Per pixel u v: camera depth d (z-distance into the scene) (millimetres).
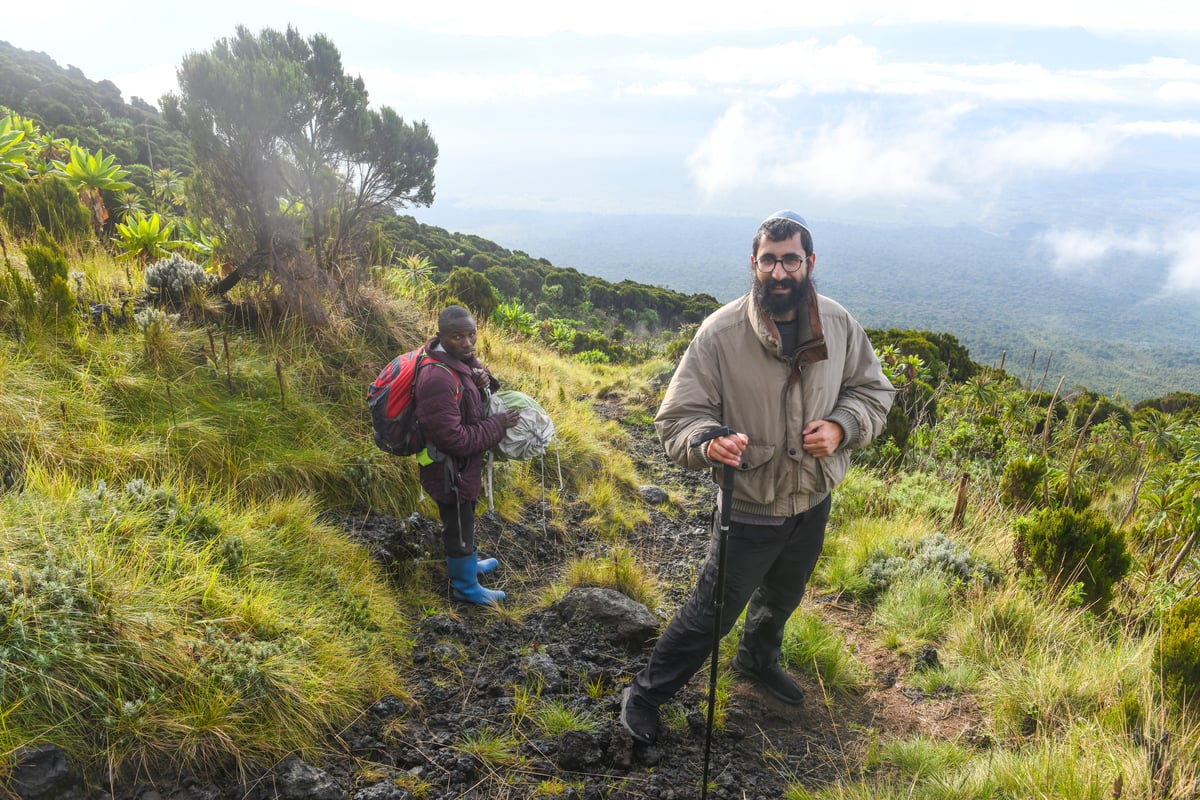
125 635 2258
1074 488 6125
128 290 4930
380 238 6379
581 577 4031
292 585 3082
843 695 3434
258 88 4398
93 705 2090
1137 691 3188
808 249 2377
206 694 2264
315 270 5078
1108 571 4254
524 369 7523
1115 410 14086
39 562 2389
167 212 8078
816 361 2434
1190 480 5445
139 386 3891
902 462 7328
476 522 4480
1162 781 2484
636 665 3330
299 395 4473
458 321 3240
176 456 3592
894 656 3795
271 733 2320
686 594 4285
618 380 9484
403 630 3254
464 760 2496
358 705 2662
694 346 2578
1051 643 3758
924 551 4629
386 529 3883
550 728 2771
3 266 4746
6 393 3387
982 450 7832
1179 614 3219
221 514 3246
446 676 3027
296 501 3639
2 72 52000
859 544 4832
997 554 4895
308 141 4883
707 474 6664
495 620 3562
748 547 2637
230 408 4066
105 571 2447
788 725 3150
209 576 2715
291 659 2529
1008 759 2830
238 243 4922
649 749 2781
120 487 3242
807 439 2438
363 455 4254
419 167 5328
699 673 3365
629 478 5941
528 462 5426
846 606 4344
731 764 2822
